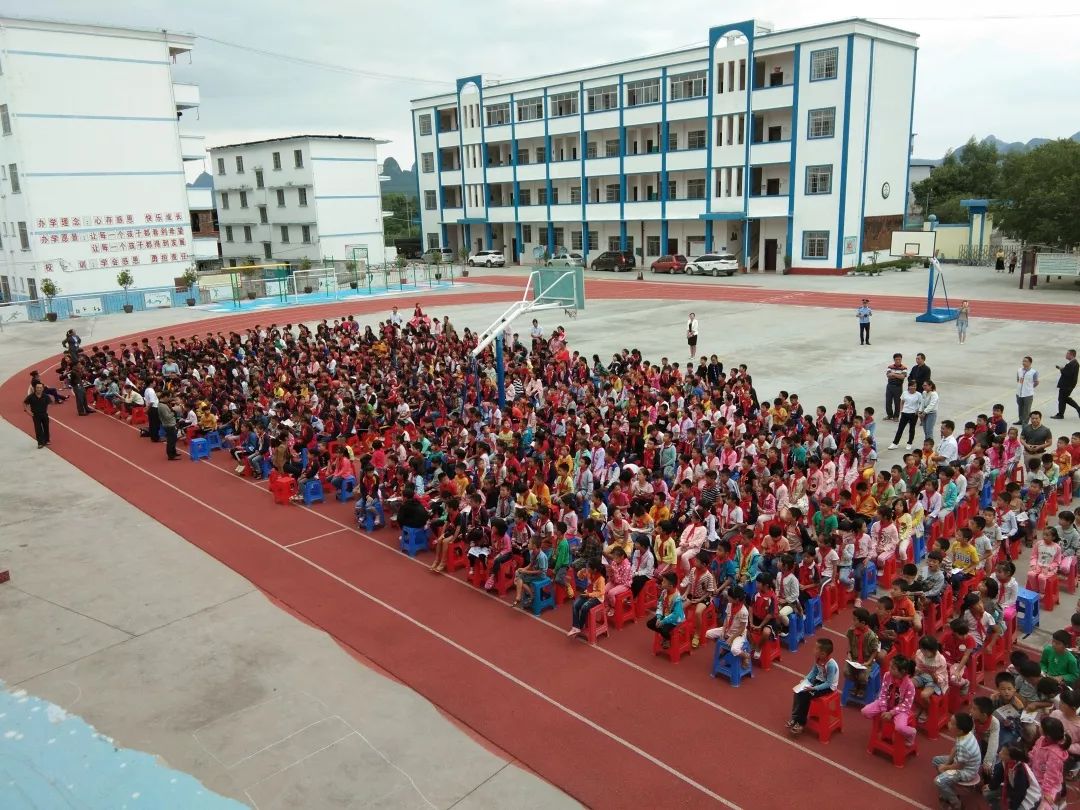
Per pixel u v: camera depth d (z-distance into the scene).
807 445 16.66
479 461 16.09
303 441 19.22
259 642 11.95
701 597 11.79
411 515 14.95
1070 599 12.29
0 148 51.84
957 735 8.15
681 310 43.91
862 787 8.65
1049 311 37.97
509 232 82.50
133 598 13.42
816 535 13.28
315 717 10.10
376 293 59.88
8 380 32.19
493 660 11.35
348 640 11.98
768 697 10.32
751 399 20.70
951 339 32.53
